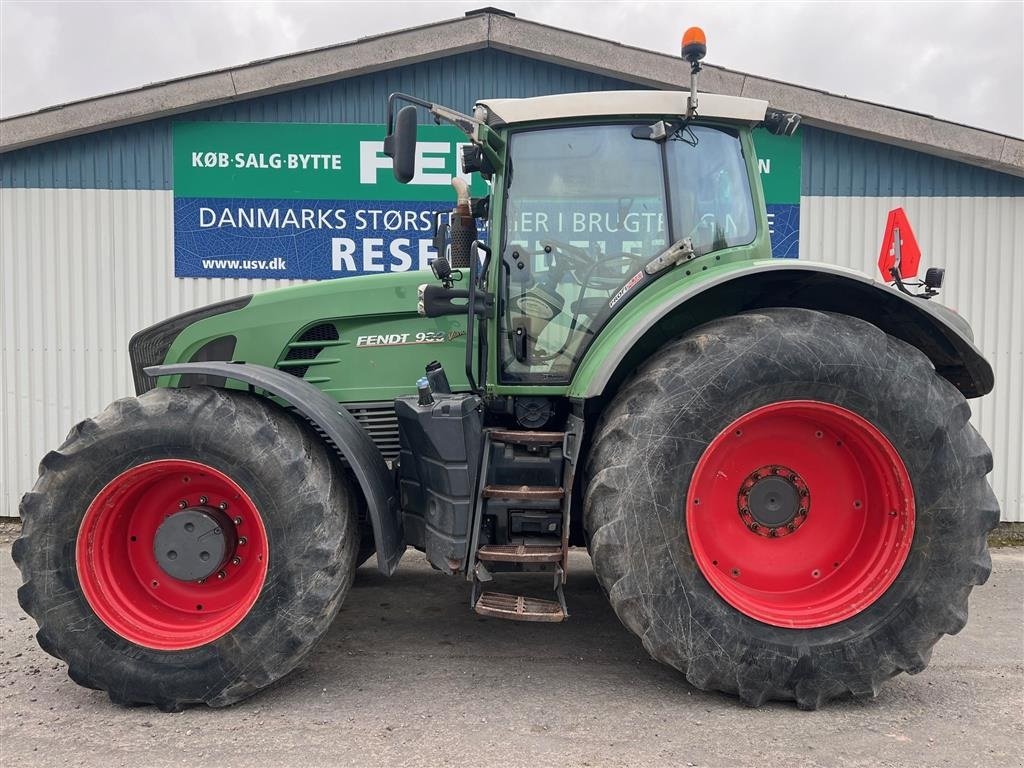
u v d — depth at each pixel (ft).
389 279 10.81
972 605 13.12
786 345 8.55
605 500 8.55
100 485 8.68
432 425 8.95
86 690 9.21
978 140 18.45
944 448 8.53
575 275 10.10
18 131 18.62
